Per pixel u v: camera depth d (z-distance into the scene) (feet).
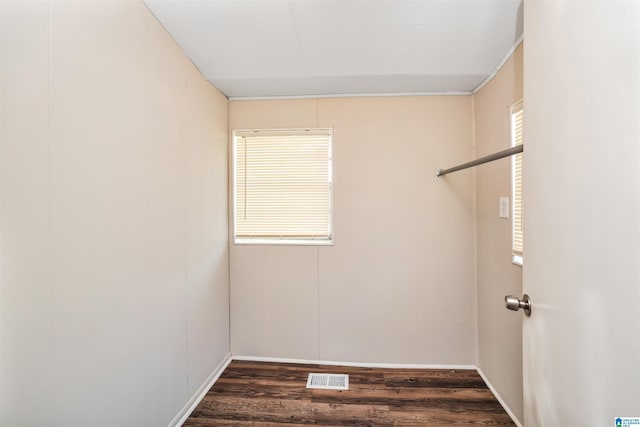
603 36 1.75
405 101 6.84
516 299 2.69
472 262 6.75
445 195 6.79
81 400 3.02
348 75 5.95
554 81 2.25
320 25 4.43
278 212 7.18
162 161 4.44
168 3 3.97
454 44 4.91
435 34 4.64
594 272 1.83
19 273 2.45
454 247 6.78
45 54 2.64
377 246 6.91
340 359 6.98
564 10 2.12
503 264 5.47
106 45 3.34
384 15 4.21
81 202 3.01
